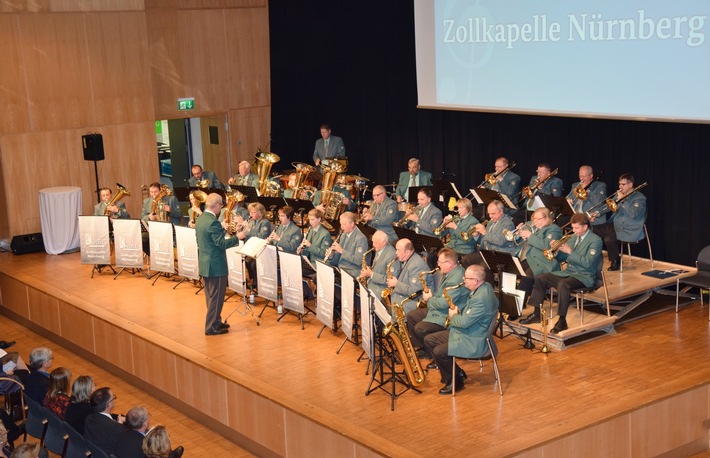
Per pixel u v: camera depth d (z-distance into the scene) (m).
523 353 9.23
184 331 10.37
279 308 10.67
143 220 12.77
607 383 8.43
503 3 13.02
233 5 17.53
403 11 15.34
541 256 9.90
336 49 16.77
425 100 14.66
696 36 10.62
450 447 7.32
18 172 14.85
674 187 11.70
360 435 7.60
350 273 10.00
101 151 14.66
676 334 9.63
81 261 12.81
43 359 8.99
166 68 16.86
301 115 17.75
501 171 12.97
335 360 9.30
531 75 12.80
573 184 12.05
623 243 11.99
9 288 13.05
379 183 16.55
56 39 15.02
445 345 8.25
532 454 7.30
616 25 11.52
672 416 8.19
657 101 11.19
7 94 14.64
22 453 6.84
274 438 8.53
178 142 18.20
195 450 9.02
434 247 9.72
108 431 7.47
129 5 15.74
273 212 12.62
